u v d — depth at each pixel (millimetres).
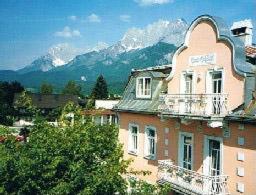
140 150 22125
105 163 11156
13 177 9648
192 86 18094
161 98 19625
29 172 9672
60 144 10500
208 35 17109
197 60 17797
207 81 17156
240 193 15062
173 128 19406
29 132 11922
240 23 18891
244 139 14844
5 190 9844
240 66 15461
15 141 11078
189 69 18281
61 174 10438
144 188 11000
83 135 10883
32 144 10750
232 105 15648
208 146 17125
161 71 21484
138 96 22453
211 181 15430
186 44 18438
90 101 13781
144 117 21766
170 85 19594
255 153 14344
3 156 10023
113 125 12477
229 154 15625
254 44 19328
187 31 18359
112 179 10562
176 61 19234
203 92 17406
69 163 10336
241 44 15977
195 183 16266
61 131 11125
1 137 11398
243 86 15117
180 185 17016
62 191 9859
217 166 16641
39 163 9836
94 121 12359
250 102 15008
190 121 17125
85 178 10125
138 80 22562
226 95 15844
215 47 16703
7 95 90625
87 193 9945
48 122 11820
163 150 20172
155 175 20641
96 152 11172
